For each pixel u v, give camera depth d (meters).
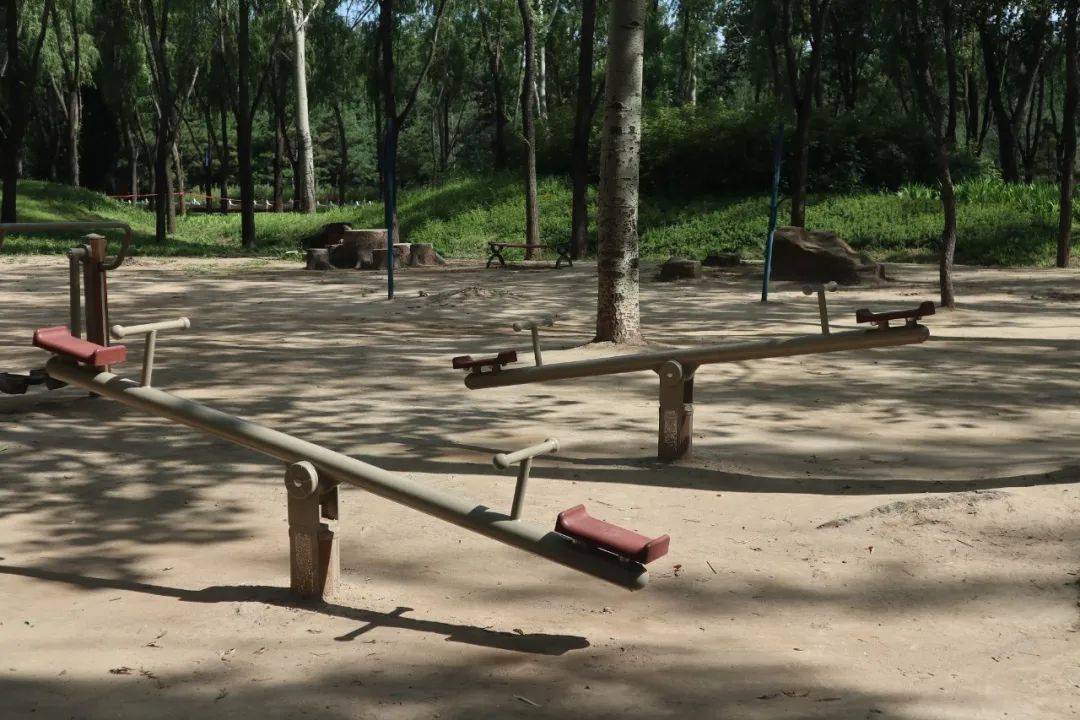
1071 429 8.02
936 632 3.93
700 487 6.13
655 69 51.84
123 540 5.14
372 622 3.99
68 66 52.09
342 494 5.95
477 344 13.14
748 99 64.81
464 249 35.75
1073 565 4.46
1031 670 3.56
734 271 26.19
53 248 32.84
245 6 36.47
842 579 4.49
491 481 6.26
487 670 3.52
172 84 53.06
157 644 3.77
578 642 3.80
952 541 4.80
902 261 30.72
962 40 47.31
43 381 8.60
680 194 38.84
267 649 3.71
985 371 11.16
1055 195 33.34
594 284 23.17
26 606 4.22
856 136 37.91
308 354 12.16
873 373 10.98
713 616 4.10
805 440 7.57
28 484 6.19
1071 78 27.44
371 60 47.44
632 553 3.48
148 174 73.38
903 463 6.77
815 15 31.12
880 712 3.21
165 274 25.42
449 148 71.56
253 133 88.75
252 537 5.19
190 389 9.70
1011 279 24.64
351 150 87.75
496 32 45.19
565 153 42.19
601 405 8.97
